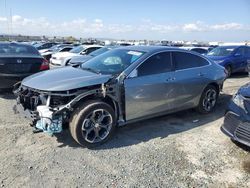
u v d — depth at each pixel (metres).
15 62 7.62
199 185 3.65
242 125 4.42
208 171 4.00
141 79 5.09
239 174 3.94
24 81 5.13
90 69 5.39
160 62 5.50
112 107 4.92
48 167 3.97
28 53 8.31
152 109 5.38
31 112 4.71
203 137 5.19
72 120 4.48
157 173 3.90
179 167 4.07
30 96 4.90
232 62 12.89
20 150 4.46
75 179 3.69
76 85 4.49
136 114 5.16
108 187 3.54
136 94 5.03
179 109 5.94
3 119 5.86
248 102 4.44
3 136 4.96
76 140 4.52
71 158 4.25
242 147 4.78
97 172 3.88
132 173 3.88
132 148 4.65
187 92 5.94
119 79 4.86
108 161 4.19
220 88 6.82
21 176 3.73
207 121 6.11
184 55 6.02
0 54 7.77
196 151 4.60
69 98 4.55
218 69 6.70
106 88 4.66
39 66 8.06
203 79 6.24
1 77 7.50
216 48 14.28
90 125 4.59
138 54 5.39
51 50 23.67
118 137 5.09
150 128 5.58
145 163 4.16
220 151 4.62
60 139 4.91
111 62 5.41
